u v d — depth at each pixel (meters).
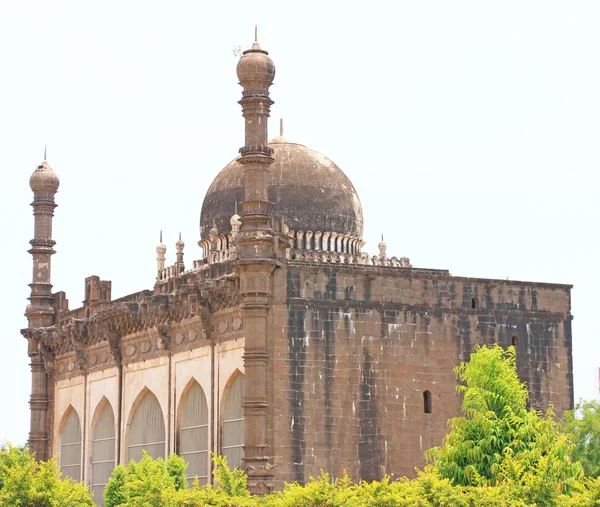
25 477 78.62
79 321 100.75
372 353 79.50
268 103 78.56
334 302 78.88
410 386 80.31
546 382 84.81
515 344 84.25
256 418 75.75
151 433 91.62
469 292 83.38
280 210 88.75
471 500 62.88
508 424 71.31
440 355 81.56
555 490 63.66
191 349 86.38
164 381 89.44
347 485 70.12
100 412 99.19
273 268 77.38
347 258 89.19
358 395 78.75
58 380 106.12
